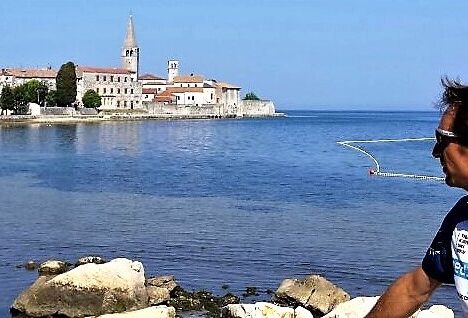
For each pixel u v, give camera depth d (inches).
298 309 935.0
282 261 1422.2
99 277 1026.1
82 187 2829.7
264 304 942.4
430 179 3189.0
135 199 2445.9
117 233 1755.7
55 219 1984.5
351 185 2930.6
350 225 1862.7
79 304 1015.6
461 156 177.3
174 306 1071.6
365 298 901.8
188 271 1338.6
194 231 1770.4
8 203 2330.2
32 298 1029.2
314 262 1416.1
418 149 5280.5
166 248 1558.8
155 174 3400.6
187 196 2534.5
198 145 5708.7
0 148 4992.6
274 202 2359.7
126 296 1023.0
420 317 826.8
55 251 1540.4
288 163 4121.6
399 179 3193.9
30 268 1352.1
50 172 3440.0
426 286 185.8
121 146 5418.3
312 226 1841.8
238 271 1337.4
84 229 1817.2
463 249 177.8
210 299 1114.1
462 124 175.0
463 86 175.9
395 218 1996.8
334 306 1040.2
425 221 1952.5
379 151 5088.6
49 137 6269.7
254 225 1857.8
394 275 1322.6
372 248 1555.1
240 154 4830.2
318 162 4190.5
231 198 2469.2
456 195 2581.2
